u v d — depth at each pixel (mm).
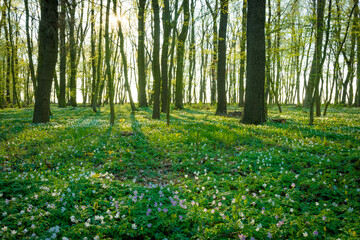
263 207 3414
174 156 6703
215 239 2904
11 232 2889
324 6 11586
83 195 3973
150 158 6773
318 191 4145
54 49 13547
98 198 3982
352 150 6484
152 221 3264
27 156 6910
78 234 2922
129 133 10039
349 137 8414
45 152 7023
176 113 20875
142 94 28688
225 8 16047
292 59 22094
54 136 9391
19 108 29188
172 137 8836
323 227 3012
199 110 24734
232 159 6332
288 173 4879
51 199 3816
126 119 16062
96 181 4523
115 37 20781
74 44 28141
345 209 3455
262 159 5902
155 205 3488
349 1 15617
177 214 3436
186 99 45531
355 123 12148
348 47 17984
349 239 2695
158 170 6105
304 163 5668
